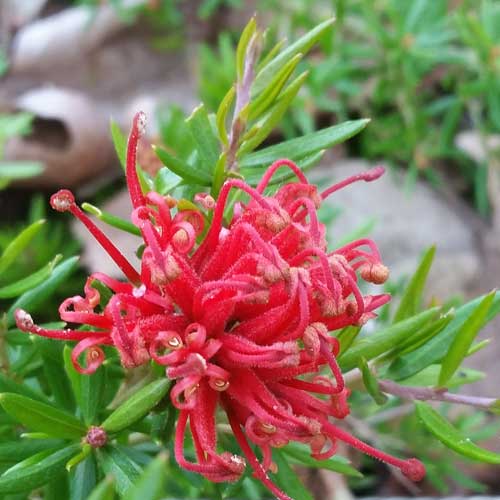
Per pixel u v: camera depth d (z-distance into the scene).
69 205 0.11
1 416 0.14
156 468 0.08
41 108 0.33
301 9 0.29
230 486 0.14
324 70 0.27
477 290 0.33
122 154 0.15
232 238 0.12
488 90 0.27
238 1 0.32
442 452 0.24
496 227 0.34
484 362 0.31
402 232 0.33
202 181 0.14
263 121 0.15
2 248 0.28
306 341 0.11
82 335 0.11
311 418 0.11
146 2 0.33
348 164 0.34
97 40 0.36
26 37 0.36
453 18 0.29
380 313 0.23
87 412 0.13
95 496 0.08
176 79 0.36
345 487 0.23
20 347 0.16
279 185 0.15
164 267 0.11
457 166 0.35
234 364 0.11
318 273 0.11
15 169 0.28
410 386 0.14
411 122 0.30
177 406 0.11
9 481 0.12
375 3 0.30
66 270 0.15
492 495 0.29
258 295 0.11
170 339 0.11
